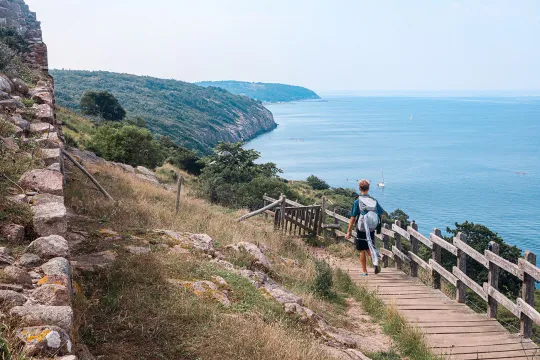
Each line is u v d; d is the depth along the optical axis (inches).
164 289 253.4
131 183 643.5
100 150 1376.7
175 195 689.0
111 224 375.2
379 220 436.5
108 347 190.9
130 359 185.2
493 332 316.2
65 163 589.6
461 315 345.1
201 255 342.6
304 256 509.4
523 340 302.7
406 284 417.7
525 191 7554.1
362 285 400.5
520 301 309.3
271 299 298.0
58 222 221.8
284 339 230.7
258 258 379.9
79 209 402.9
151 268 274.1
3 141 330.6
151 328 211.9
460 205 6496.1
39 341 126.6
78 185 479.2
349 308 362.6
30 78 756.0
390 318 324.8
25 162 302.5
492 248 343.6
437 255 414.0
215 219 547.8
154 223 435.2
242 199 1072.8
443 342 296.7
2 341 118.6
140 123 4247.0
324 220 613.0
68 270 179.3
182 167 2458.2
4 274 164.4
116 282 251.3
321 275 378.3
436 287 412.5
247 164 1980.8
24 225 221.3
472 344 294.7
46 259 189.6
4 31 1038.4
